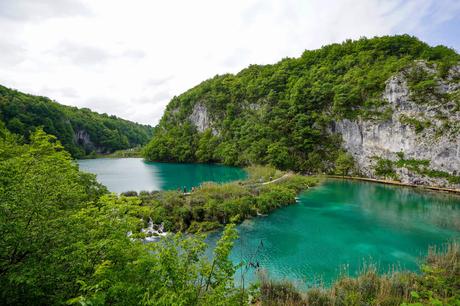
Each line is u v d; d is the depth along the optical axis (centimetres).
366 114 5897
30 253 670
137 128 19962
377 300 1201
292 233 2414
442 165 4631
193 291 661
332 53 8638
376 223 2708
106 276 656
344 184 4972
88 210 852
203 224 2497
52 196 774
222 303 653
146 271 705
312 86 7412
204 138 9588
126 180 5444
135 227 859
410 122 5153
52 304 647
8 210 631
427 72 5409
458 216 2961
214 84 10800
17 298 628
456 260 1495
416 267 1773
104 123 15738
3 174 727
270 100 8344
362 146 5941
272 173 5394
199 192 3278
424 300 1211
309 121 6925
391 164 5353
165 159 10081
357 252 2028
